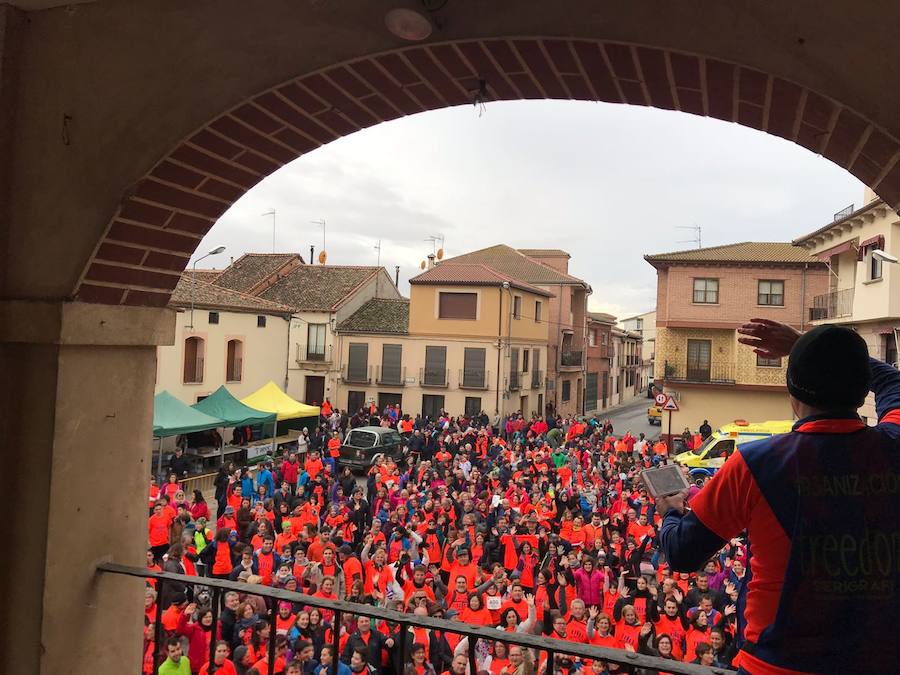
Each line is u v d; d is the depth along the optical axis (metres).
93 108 2.77
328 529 11.04
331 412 27.67
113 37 2.73
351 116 2.84
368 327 32.03
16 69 2.84
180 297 23.55
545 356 37.28
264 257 37.38
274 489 14.23
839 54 1.95
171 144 2.69
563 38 2.22
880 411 1.76
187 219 3.09
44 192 2.83
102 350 2.98
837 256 22.62
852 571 1.38
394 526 10.61
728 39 2.06
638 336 63.56
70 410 2.83
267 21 2.54
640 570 9.09
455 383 30.83
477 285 30.69
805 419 1.55
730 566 8.29
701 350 28.25
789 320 27.05
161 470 16.98
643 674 6.24
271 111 2.71
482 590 7.73
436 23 2.30
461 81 2.60
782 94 2.15
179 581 2.79
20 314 2.76
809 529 1.41
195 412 17.86
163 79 2.68
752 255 28.19
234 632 6.39
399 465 22.27
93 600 2.94
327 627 6.47
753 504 1.49
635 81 2.43
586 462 18.62
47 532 2.75
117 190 2.74
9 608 2.78
